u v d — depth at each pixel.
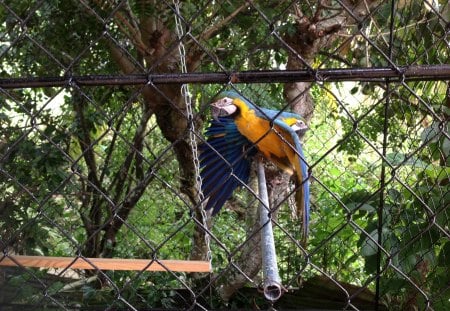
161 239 3.13
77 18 2.56
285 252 2.89
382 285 2.29
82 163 3.17
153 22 2.38
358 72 1.04
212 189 1.93
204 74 1.04
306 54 2.45
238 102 1.75
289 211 2.78
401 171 2.36
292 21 2.58
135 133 3.12
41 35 2.61
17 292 1.69
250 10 2.52
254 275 2.77
